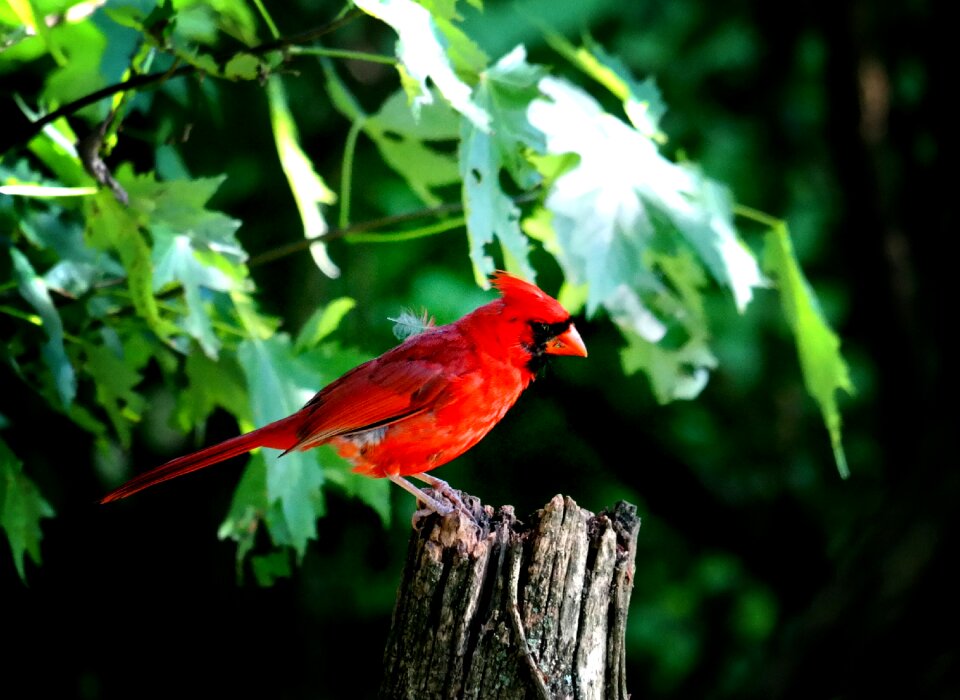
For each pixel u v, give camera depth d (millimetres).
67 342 6605
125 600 13070
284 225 12273
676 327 7203
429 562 5008
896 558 12406
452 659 4914
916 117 13734
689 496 14258
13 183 6109
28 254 6500
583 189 5641
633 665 13773
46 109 6469
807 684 12672
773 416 14102
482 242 5801
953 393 13094
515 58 6000
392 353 6391
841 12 12719
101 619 12961
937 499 12391
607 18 12570
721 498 14234
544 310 6309
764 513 14281
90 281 6531
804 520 14234
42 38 5652
